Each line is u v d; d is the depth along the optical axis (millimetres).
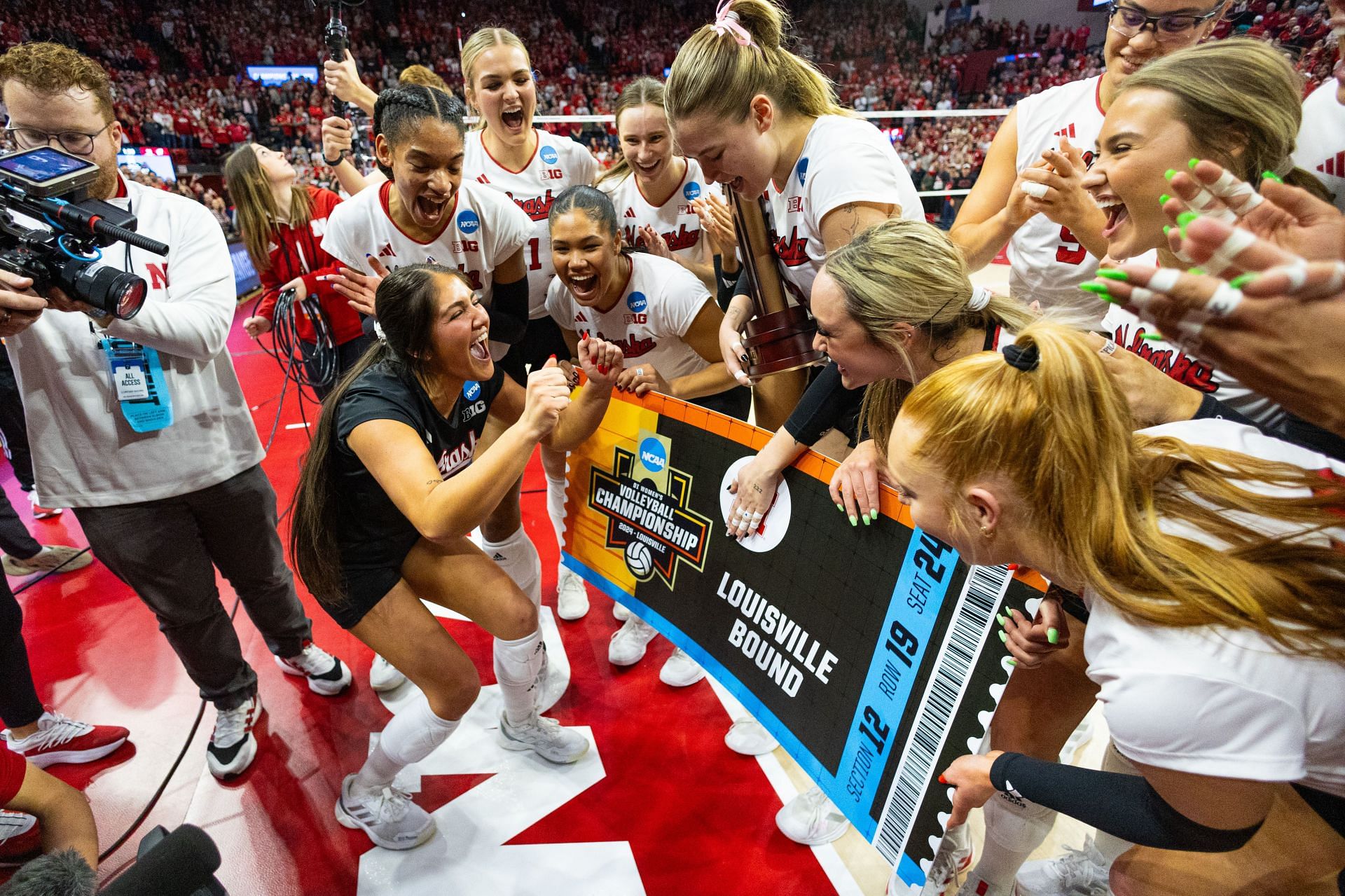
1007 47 17078
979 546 1032
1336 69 1405
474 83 3143
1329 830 1125
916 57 17906
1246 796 836
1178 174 867
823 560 1722
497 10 17688
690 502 2059
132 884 1068
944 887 1770
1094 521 882
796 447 1730
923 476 1002
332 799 2256
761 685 1931
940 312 1300
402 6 17125
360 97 3551
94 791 2303
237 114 14039
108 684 2748
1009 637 1321
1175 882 1265
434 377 1814
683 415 2031
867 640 1635
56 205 1543
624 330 2553
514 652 2057
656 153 2939
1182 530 898
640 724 2477
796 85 1792
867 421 1633
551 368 1592
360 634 1880
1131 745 867
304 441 4730
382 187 2502
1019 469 913
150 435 2053
